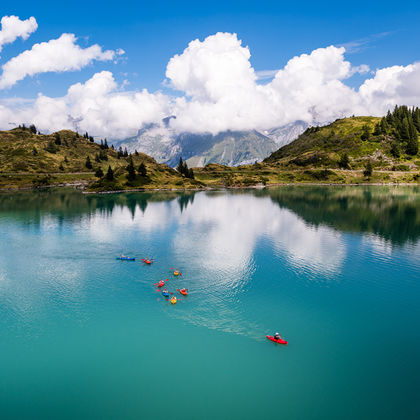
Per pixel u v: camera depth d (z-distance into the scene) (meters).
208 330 47.44
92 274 68.25
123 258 77.62
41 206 166.25
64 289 60.81
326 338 45.69
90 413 33.41
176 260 76.94
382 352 42.69
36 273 68.75
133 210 153.12
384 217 130.88
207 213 143.88
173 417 32.84
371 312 52.84
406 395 35.47
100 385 37.03
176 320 49.88
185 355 41.84
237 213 143.12
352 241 94.25
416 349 43.38
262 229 110.38
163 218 131.75
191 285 62.47
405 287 62.59
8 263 75.06
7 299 56.88
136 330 47.28
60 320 50.00
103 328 47.88
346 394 35.53
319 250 85.44
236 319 50.22
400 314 52.34
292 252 83.62
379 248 87.25
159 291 59.81
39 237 99.06
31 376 38.44
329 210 149.50
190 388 36.47
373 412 33.28
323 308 54.00
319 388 36.50
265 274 68.31
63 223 121.06
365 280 65.75
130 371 39.06
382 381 37.47
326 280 65.56
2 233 104.56
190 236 100.38
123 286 62.00
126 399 35.06
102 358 41.34
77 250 85.00
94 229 110.62
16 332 46.88
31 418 32.84
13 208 159.00
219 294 58.72
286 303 55.53
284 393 35.72
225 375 38.38
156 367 39.69
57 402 34.84
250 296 57.97
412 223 119.50
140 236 100.38
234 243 92.06
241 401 34.69
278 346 43.66
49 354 42.12
